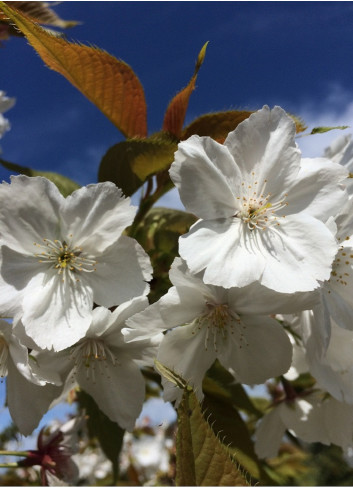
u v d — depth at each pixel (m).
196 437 0.07
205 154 0.13
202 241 0.13
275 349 0.14
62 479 0.16
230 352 0.14
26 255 0.13
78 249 0.13
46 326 0.13
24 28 0.13
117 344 0.14
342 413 0.17
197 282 0.13
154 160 0.14
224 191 0.13
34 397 0.13
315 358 0.14
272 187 0.14
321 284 0.13
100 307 0.13
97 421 0.16
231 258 0.13
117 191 0.13
